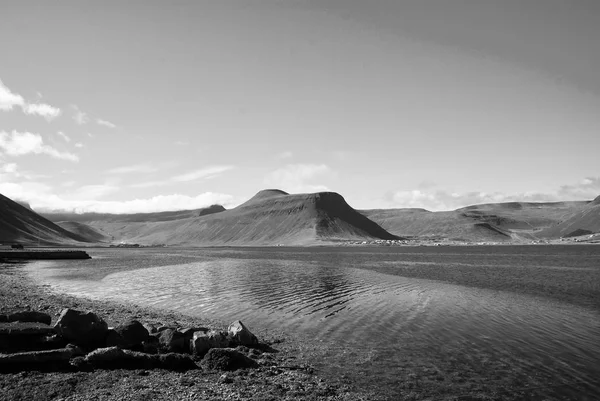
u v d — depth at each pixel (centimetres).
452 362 1731
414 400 1355
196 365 1611
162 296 3566
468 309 2912
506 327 2348
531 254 12788
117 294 3700
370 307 3011
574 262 8338
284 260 9850
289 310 2905
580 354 1831
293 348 1938
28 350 1536
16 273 6056
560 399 1370
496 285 4344
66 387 1317
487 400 1359
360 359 1770
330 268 6994
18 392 1266
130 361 1558
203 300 3344
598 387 1461
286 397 1339
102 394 1288
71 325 1647
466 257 11144
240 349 1797
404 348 1936
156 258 11162
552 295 3581
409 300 3328
